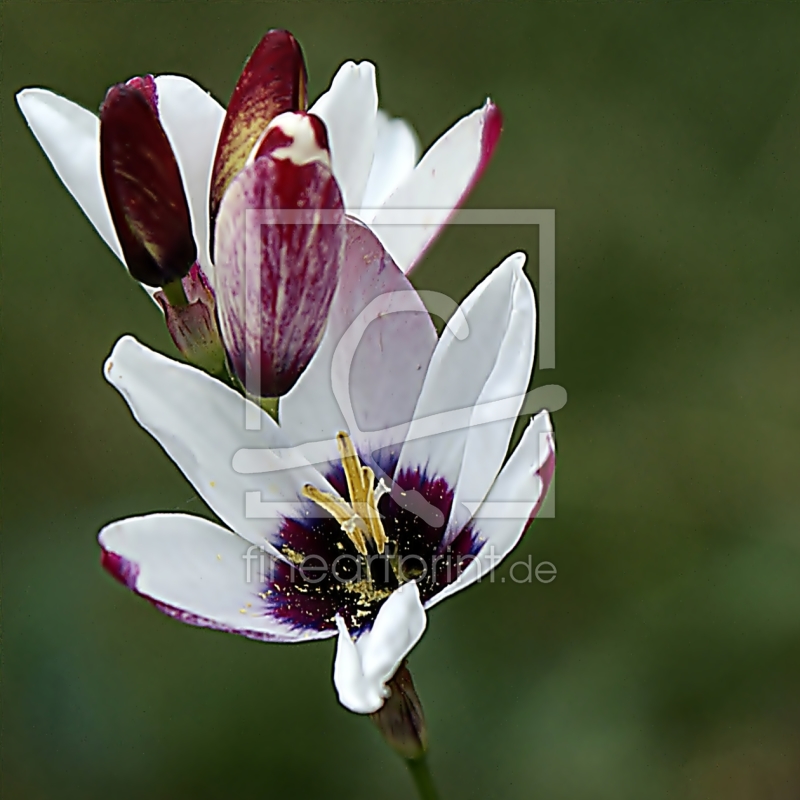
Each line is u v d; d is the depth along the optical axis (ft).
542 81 2.07
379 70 2.06
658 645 1.67
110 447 1.71
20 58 1.97
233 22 2.05
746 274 1.90
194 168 1.41
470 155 1.42
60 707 1.64
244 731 1.63
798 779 1.64
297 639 1.39
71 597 1.66
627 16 2.07
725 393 1.81
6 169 1.85
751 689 1.67
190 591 1.38
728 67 2.05
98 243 1.80
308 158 1.34
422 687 1.64
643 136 2.02
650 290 1.90
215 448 1.40
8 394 1.73
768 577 1.69
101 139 1.37
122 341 1.38
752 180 1.98
